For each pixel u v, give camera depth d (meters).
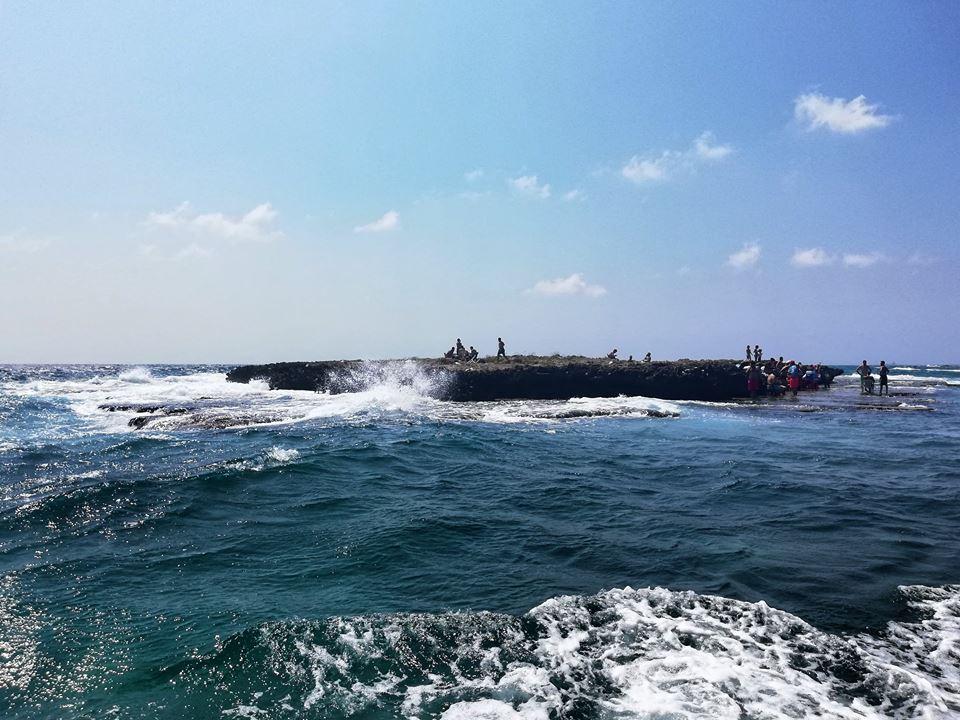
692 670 4.95
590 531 8.69
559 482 11.91
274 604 6.14
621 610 6.05
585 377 32.50
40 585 6.60
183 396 31.92
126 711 4.42
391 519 9.05
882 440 18.53
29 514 9.15
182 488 10.54
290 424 19.75
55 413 25.11
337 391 34.38
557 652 5.22
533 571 7.09
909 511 9.99
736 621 5.84
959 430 21.03
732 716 4.32
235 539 8.14
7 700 4.55
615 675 4.88
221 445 15.48
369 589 6.54
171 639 5.41
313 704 4.50
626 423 22.00
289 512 9.41
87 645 5.31
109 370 99.19
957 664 5.14
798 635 5.58
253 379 38.72
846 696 4.64
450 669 4.96
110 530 8.50
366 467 12.75
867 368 36.59
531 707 4.44
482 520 9.12
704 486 11.76
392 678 4.84
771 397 33.88
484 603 6.20
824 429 21.20
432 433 17.86
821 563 7.44
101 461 13.40
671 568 7.23
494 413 23.64
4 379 56.19
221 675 4.86
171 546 7.87
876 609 6.16
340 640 5.38
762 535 8.59
